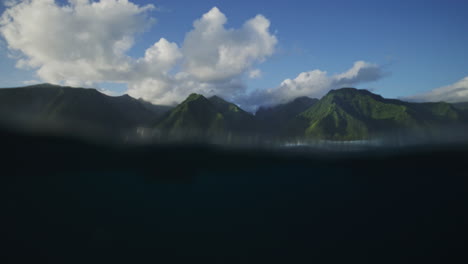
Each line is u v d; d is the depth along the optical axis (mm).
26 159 19031
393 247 16938
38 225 21047
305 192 29281
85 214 25234
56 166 20094
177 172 23453
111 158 20844
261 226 23375
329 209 29062
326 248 17281
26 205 24016
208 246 18609
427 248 16625
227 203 30219
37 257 15391
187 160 22625
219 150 21969
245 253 17047
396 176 27188
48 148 19297
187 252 17344
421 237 18922
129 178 23625
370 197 29312
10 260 14938
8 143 17844
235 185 27844
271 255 16484
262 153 22531
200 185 26688
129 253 16734
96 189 25438
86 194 25625
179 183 25141
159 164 22391
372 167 25109
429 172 25719
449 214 25453
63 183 23672
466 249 16203
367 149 22906
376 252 16156
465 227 21172
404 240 18266
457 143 22750
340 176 27469
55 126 19203
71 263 14664
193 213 29141
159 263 15328
